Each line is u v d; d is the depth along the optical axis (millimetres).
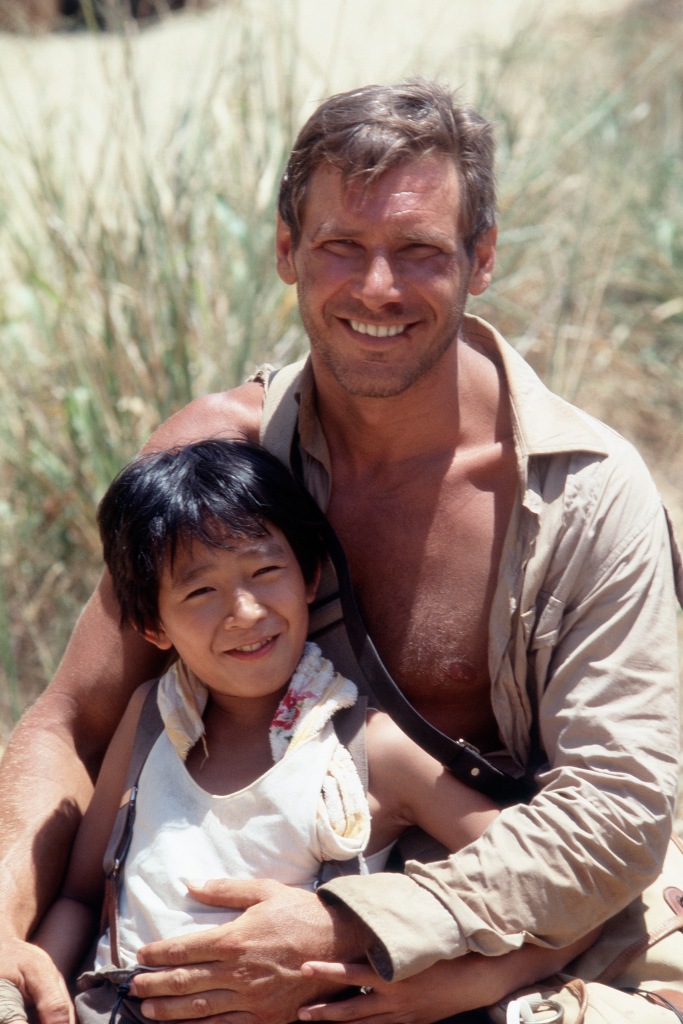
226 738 2260
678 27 7059
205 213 4285
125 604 2295
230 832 2139
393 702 2236
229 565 2162
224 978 1997
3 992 2080
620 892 2061
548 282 5395
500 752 2316
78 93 5516
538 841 2025
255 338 4141
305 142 2154
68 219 4344
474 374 2295
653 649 2119
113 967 2123
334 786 2123
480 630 2248
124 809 2248
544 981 2105
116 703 2449
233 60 4738
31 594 4230
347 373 2184
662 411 5367
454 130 2123
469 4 6844
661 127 6426
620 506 2160
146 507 2193
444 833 2164
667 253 5727
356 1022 2029
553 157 5480
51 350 4293
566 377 4945
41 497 4273
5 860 2268
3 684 4031
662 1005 2076
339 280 2129
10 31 6852
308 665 2234
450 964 2027
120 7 4684
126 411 4074
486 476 2268
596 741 2090
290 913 2006
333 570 2291
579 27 7039
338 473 2342
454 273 2146
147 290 4102
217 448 2266
